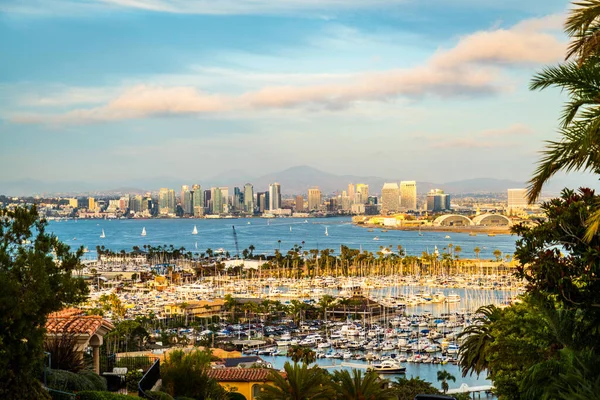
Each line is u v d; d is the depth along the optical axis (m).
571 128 16.55
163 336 141.62
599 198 19.70
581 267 19.80
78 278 20.17
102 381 29.48
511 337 25.14
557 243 20.89
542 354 23.30
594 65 17.48
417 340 154.88
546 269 19.91
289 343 156.12
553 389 20.08
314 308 197.75
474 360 35.16
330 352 145.50
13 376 18.17
